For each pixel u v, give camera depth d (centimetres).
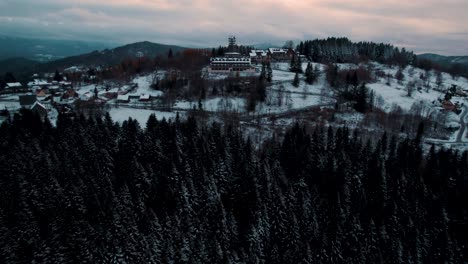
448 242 8812
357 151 12100
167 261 7550
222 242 8350
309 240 8700
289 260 8244
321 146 12319
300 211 9244
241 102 18212
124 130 11712
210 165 10369
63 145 10388
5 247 6812
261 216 8881
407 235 9194
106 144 10894
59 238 7200
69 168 9281
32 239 7056
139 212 8488
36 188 8362
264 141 14000
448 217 9956
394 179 10825
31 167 8888
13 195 7988
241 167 10194
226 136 12394
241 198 9406
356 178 10706
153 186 9256
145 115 16300
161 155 10562
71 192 8175
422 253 8850
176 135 11500
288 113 17312
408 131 15975
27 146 9938
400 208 9881
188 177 9656
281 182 10456
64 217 7606
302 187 9950
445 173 11475
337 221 9006
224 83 19888
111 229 7644
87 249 7125
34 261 6769
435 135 16238
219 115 16288
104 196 8475
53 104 17975
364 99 17988
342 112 17650
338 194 9538
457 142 15812
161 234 7962
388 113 17950
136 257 7362
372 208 9931
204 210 8969
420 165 12425
